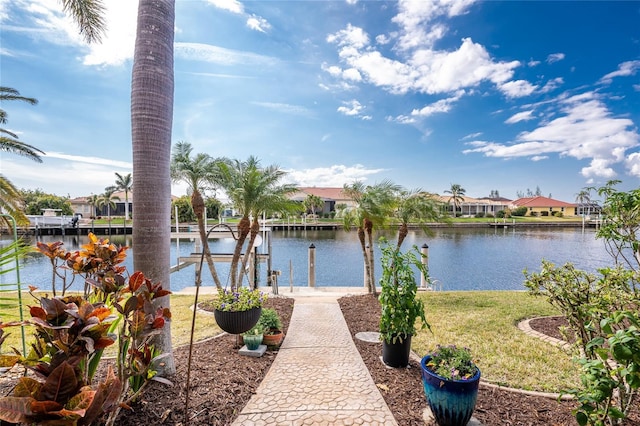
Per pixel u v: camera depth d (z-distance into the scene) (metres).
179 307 6.18
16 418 0.99
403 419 2.34
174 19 2.95
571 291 2.25
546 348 3.87
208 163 8.03
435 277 14.27
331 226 40.41
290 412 2.43
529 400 2.60
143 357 1.89
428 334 4.46
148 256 2.67
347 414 2.40
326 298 7.20
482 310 5.85
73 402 1.12
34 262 15.81
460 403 2.12
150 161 2.68
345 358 3.57
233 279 7.27
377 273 15.45
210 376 2.92
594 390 1.72
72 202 51.91
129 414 2.19
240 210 7.88
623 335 1.49
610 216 2.81
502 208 62.75
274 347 3.89
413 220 8.54
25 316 4.51
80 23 4.42
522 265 16.83
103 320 1.46
